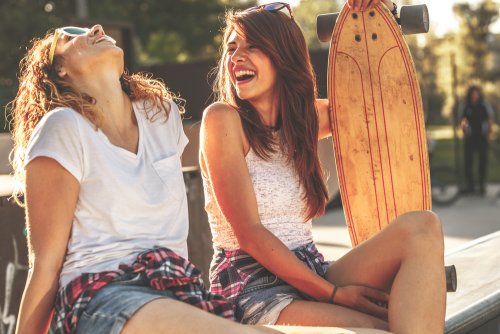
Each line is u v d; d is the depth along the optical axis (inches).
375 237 108.8
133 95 105.5
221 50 125.2
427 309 98.3
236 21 117.6
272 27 116.8
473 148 551.2
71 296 90.9
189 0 1235.2
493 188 605.9
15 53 853.2
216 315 88.6
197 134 161.6
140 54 1283.2
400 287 100.0
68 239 95.0
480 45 964.6
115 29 466.6
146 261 94.0
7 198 132.6
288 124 116.6
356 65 138.9
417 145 137.2
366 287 107.5
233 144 111.1
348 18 139.3
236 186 109.3
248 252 108.8
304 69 119.1
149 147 102.7
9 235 133.8
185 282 95.0
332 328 89.7
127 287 91.4
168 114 106.4
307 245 115.6
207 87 478.0
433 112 973.8
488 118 548.4
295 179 116.3
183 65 482.6
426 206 137.7
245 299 109.3
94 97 100.6
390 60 137.5
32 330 91.3
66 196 93.1
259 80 116.1
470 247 177.2
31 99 101.0
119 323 86.2
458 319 118.0
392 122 138.0
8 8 874.1
